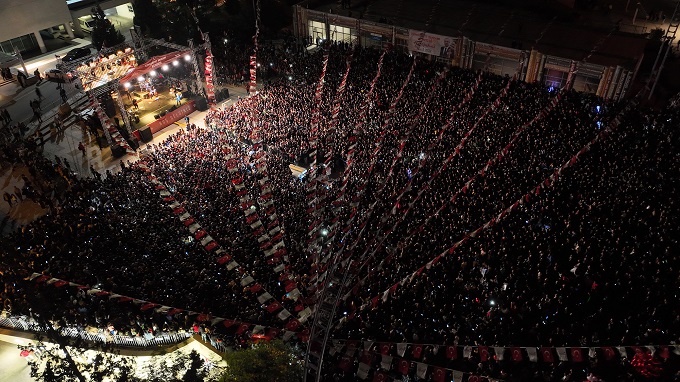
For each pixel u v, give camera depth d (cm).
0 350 2253
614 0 5588
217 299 2162
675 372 1798
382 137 3241
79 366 1984
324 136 3450
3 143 3816
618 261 2170
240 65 4872
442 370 1789
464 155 2962
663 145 2938
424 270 2198
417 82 3988
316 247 2423
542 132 3125
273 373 1534
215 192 2928
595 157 2864
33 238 2708
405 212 2553
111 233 2633
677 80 4256
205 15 5525
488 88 3753
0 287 2388
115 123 4050
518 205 2480
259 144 3475
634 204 2453
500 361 1898
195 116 4388
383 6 5197
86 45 5475
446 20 4806
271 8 5700
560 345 1898
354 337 1958
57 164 3481
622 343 1864
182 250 2462
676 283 2050
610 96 3891
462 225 2420
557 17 4838
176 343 2219
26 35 5256
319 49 5053
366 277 2217
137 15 5294
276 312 2080
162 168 3228
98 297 2239
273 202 2819
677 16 5225
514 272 2142
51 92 4553
